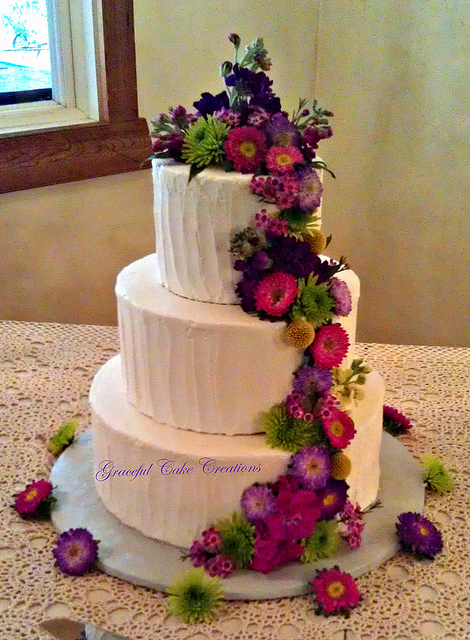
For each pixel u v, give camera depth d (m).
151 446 1.25
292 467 1.21
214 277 1.24
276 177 1.17
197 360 1.21
